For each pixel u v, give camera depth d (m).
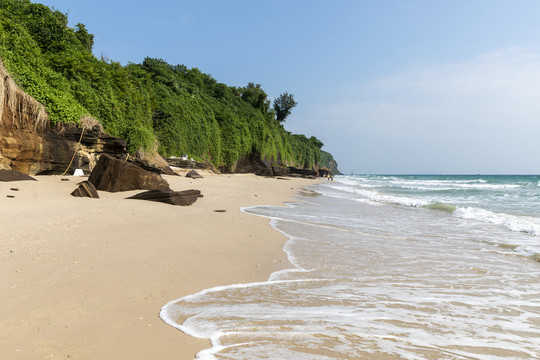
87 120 18.67
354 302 3.93
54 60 22.14
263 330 3.07
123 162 14.14
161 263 5.16
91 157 18.64
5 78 13.73
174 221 8.70
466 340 2.97
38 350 2.58
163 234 7.11
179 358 2.55
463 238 8.71
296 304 3.82
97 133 18.75
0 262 4.53
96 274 4.42
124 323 3.13
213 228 8.24
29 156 14.91
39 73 18.75
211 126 54.59
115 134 24.55
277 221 10.48
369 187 42.56
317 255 6.42
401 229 10.07
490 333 3.14
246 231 8.26
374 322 3.33
